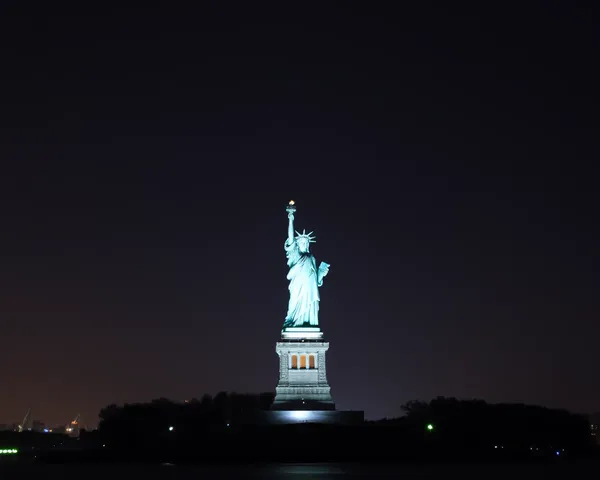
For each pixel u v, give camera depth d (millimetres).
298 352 193750
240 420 183750
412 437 170875
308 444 164250
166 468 142625
